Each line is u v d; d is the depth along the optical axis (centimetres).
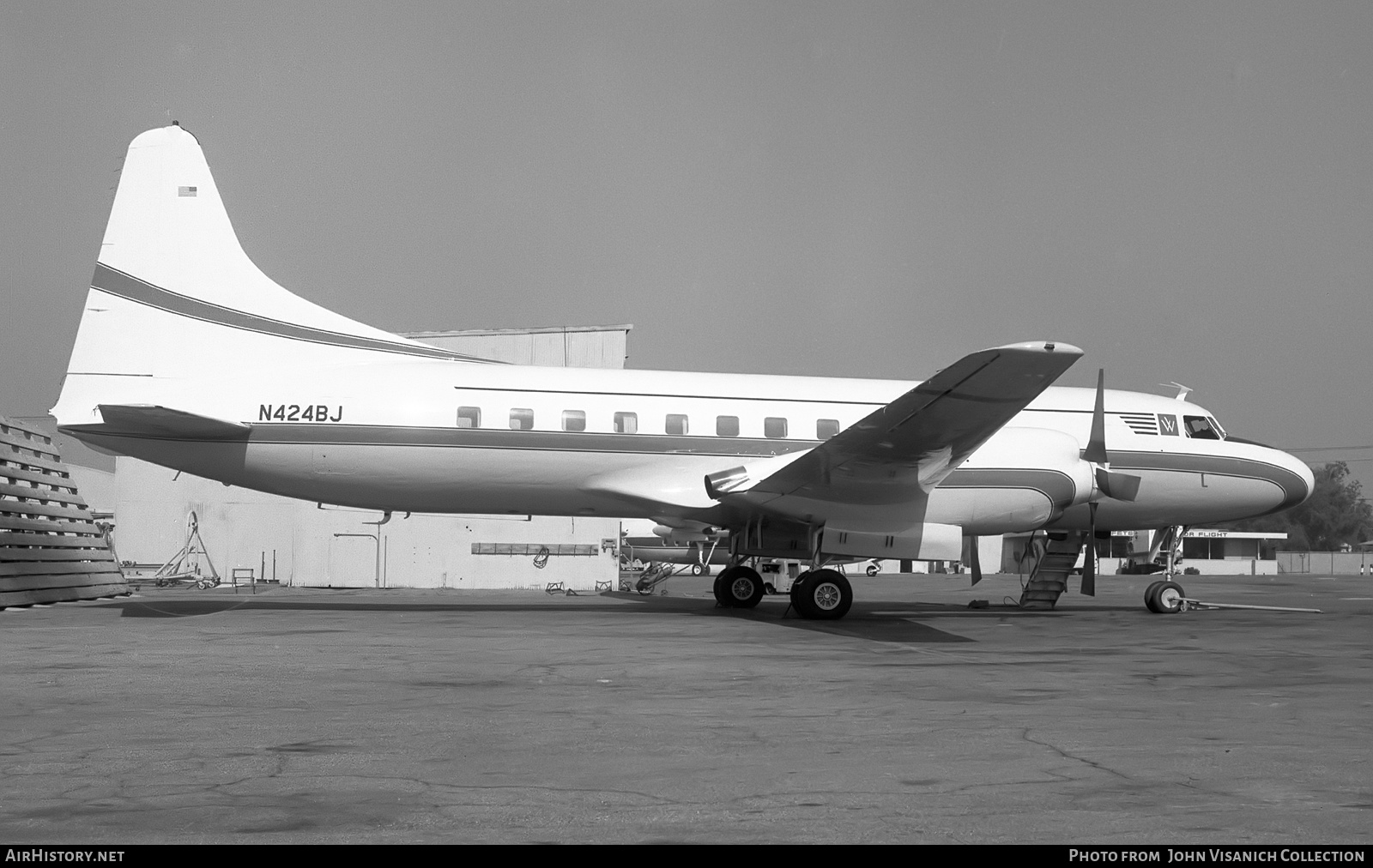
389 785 558
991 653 1222
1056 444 1803
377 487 1748
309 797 532
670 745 665
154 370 1738
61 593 2031
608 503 1814
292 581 3203
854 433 1468
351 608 1947
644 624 1605
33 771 584
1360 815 510
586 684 932
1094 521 1980
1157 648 1291
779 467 1708
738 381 1870
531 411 1761
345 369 1772
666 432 1791
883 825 491
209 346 1755
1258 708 821
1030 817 504
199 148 1789
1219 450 2011
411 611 1881
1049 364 1286
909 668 1066
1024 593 2055
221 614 1744
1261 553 8269
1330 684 966
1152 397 2055
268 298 1778
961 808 521
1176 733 714
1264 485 2028
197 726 721
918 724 745
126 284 1745
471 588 3172
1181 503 2014
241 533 3225
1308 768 610
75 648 1196
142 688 895
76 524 2183
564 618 1708
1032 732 715
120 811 504
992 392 1356
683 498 1781
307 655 1140
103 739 672
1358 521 12562
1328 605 2373
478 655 1151
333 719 751
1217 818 504
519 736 692
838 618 1717
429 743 668
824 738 690
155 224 1761
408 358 1805
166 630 1442
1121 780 580
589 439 1766
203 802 520
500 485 1772
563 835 471
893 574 5519
